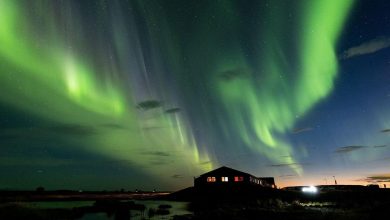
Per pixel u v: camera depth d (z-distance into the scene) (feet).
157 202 153.99
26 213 73.15
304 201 152.46
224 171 177.78
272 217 77.71
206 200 156.15
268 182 261.44
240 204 131.64
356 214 79.82
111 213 95.81
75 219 79.36
